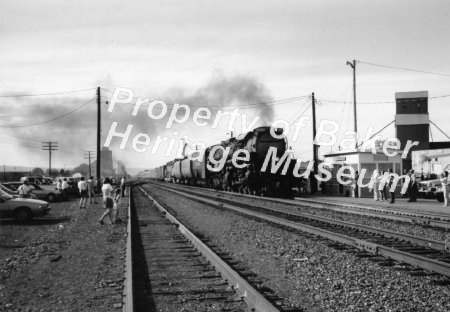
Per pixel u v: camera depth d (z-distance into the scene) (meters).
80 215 22.77
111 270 9.54
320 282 8.07
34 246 13.30
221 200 28.92
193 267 9.45
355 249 10.88
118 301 7.23
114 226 17.47
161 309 6.71
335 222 15.60
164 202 30.12
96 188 42.84
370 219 17.33
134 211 23.28
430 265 8.51
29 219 20.16
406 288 7.54
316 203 24.61
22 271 9.78
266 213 20.44
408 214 18.22
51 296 7.75
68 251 12.20
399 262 9.34
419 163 39.56
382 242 11.87
